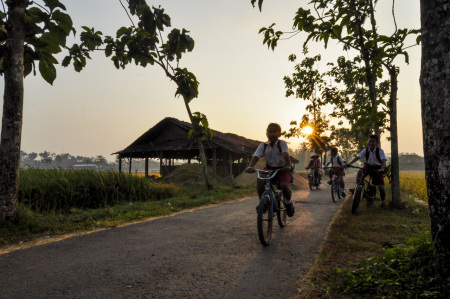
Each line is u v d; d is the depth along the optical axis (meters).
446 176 2.59
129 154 29.05
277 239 4.46
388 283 2.47
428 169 2.73
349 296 2.49
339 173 9.85
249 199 10.31
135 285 2.81
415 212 6.34
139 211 7.25
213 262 3.45
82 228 5.44
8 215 5.12
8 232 4.80
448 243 2.57
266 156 4.80
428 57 2.73
